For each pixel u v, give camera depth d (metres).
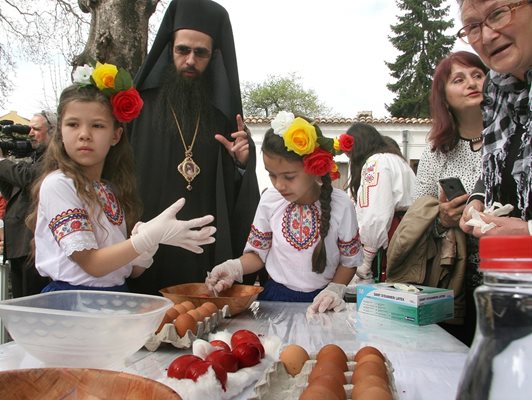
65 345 0.86
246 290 1.79
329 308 1.69
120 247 1.40
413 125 12.55
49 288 1.52
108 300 1.10
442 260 2.05
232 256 2.35
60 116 1.60
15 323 0.88
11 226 3.04
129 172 1.83
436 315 1.49
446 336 1.33
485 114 1.70
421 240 2.08
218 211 2.34
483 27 1.30
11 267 3.20
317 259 1.91
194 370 0.87
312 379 0.80
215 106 2.41
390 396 0.72
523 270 0.48
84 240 1.43
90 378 0.67
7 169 3.02
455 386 0.91
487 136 1.67
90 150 1.56
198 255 2.28
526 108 1.51
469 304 2.10
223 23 2.45
